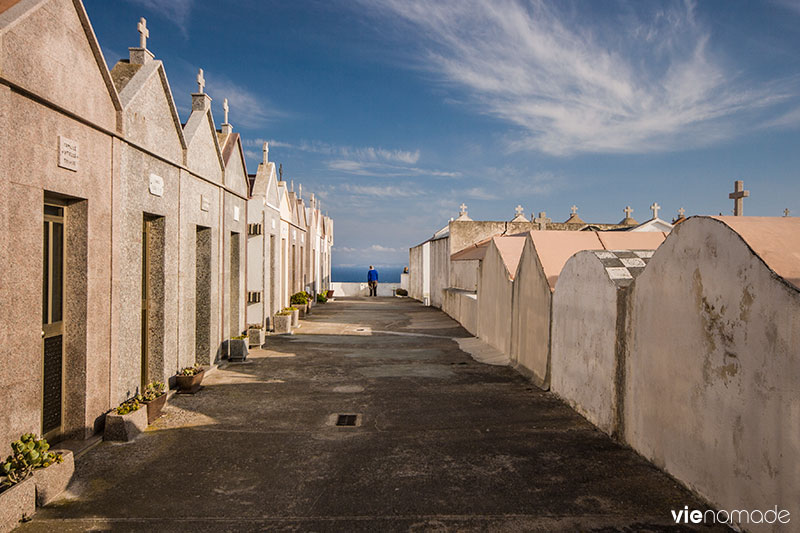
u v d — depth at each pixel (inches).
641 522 156.1
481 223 917.8
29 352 176.6
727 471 154.4
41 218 181.8
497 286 485.1
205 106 362.9
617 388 229.3
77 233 211.6
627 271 241.6
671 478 186.7
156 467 199.2
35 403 180.5
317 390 325.7
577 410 276.2
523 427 251.6
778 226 156.8
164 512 163.2
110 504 168.2
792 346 128.7
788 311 130.1
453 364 417.1
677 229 181.6
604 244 371.9
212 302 383.2
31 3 173.8
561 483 185.0
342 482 187.0
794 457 127.6
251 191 548.7
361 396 311.7
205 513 162.9
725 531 150.1
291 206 777.6
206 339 378.9
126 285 247.6
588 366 262.1
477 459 209.3
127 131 243.8
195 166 342.0
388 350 485.1
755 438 141.9
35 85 176.4
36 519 157.2
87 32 207.8
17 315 170.1
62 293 211.0
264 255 547.5
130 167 248.5
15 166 167.9
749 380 144.5
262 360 424.8
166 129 293.0
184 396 306.3
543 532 151.0
